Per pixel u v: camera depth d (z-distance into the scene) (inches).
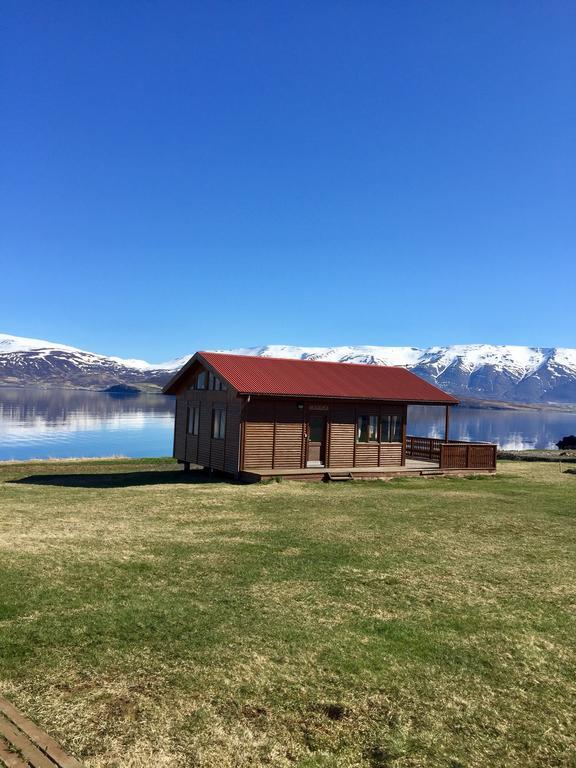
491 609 331.9
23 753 184.7
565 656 275.3
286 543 467.5
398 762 193.2
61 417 4124.0
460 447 986.7
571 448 1806.1
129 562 398.3
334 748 199.0
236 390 844.6
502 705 230.4
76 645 265.1
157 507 624.4
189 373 1010.7
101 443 2397.9
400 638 287.4
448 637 290.8
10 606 307.0
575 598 355.6
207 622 297.0
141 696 224.7
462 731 212.2
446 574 395.9
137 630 283.7
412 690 238.8
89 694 224.4
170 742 197.3
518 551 466.3
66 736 197.8
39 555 407.2
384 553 445.4
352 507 646.5
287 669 251.1
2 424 3304.6
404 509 641.0
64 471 1054.4
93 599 323.0
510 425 5748.0
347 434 960.3
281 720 213.8
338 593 349.4
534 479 951.6
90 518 553.6
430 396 1023.6
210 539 474.6
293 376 959.0
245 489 776.3
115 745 194.1
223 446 919.0
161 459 1304.1
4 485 816.3
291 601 332.5
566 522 590.9
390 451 999.6
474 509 651.5
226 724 209.5
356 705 226.1
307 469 908.6
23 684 229.6
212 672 245.6
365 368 1094.4
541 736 210.7
